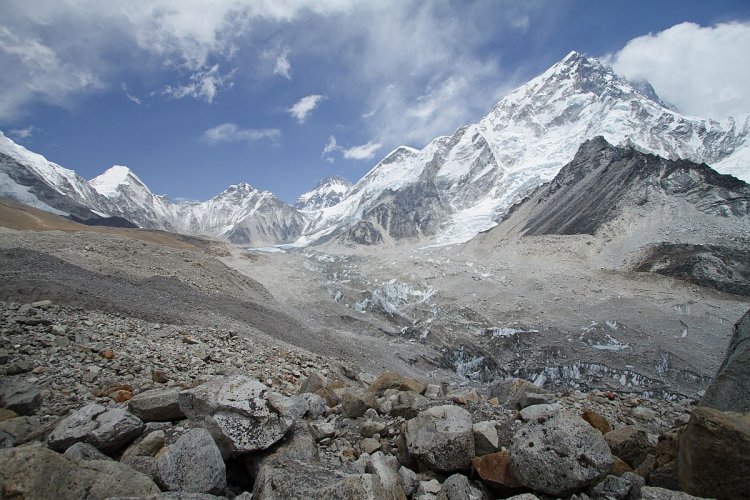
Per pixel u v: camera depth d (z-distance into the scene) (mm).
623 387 61000
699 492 5676
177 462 6070
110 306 22719
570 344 74062
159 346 16203
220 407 7059
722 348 67625
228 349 19188
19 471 4809
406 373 50656
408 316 101500
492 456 6930
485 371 69938
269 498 5453
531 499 5816
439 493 6535
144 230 144375
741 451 5414
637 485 6160
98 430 7109
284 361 19781
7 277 23766
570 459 6055
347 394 10969
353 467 7215
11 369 11031
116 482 5383
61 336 14180
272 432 7148
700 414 5895
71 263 39188
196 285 51750
